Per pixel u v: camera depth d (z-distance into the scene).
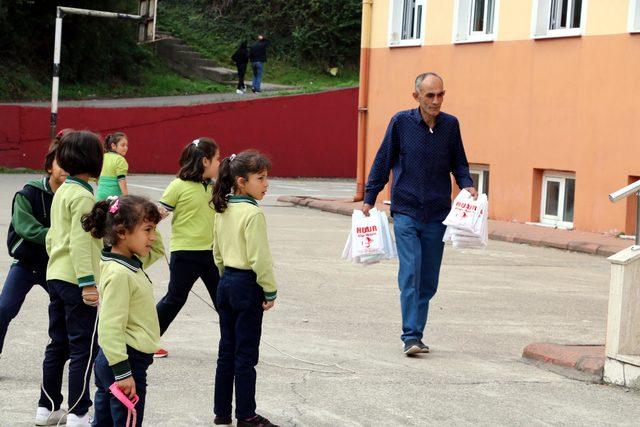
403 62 24.02
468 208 8.86
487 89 21.44
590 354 8.33
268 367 8.12
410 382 7.78
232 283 6.38
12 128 32.09
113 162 13.80
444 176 9.09
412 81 23.69
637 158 18.00
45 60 39.50
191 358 8.34
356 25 47.31
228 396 6.51
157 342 5.54
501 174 21.09
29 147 32.38
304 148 36.31
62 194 6.43
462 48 22.14
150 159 34.28
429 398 7.34
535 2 20.12
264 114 35.72
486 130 21.52
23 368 7.86
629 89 18.16
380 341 9.25
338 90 36.53
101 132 33.59
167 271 12.92
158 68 43.12
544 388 7.72
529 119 20.38
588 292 12.45
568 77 19.44
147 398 7.14
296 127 36.12
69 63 39.84
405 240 8.87
